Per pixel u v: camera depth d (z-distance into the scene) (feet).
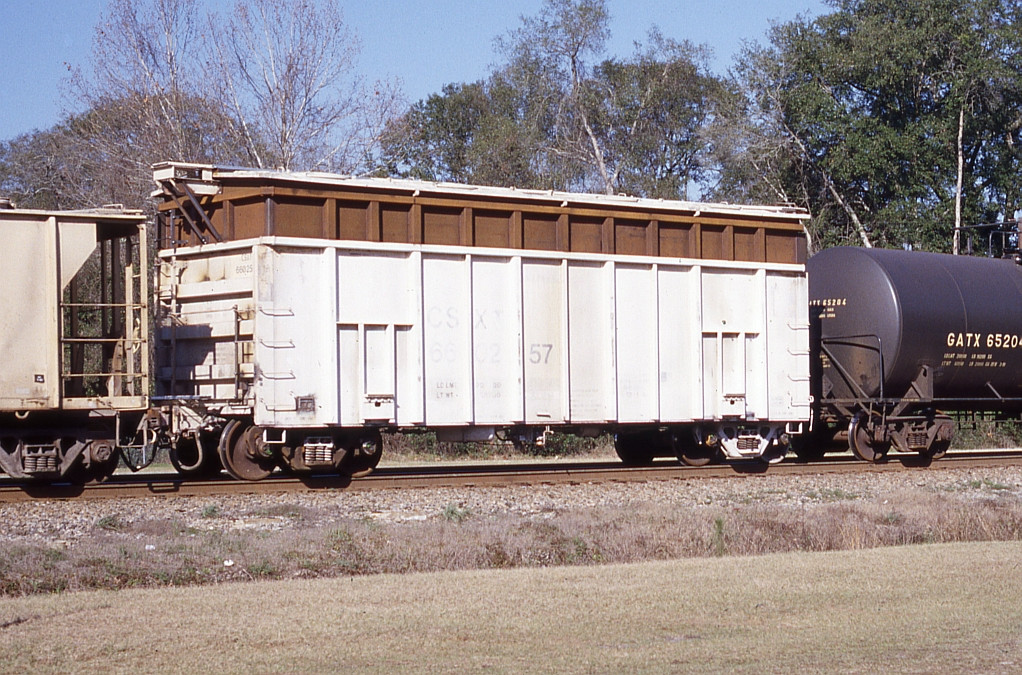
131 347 52.44
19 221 49.29
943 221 139.95
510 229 59.62
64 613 30.76
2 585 35.04
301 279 53.93
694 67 163.73
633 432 69.36
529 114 159.12
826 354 72.90
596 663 25.38
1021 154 147.13
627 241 63.00
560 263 60.59
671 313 63.93
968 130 143.23
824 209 144.77
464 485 57.00
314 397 53.98
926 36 140.97
